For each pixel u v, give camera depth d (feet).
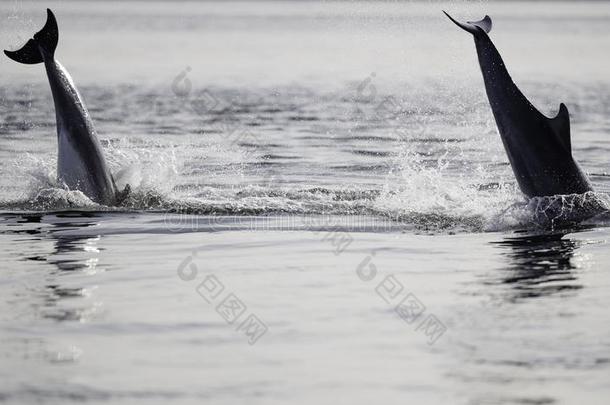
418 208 210.18
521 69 635.25
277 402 105.60
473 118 390.83
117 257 168.35
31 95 444.96
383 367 115.65
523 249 173.68
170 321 132.36
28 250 172.96
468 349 121.60
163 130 343.67
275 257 169.27
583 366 115.65
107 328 129.08
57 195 214.69
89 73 576.61
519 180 199.93
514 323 131.23
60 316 133.90
